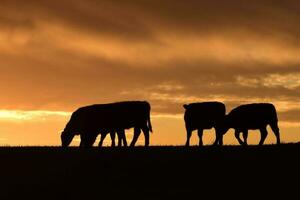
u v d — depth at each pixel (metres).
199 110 41.66
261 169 32.47
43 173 32.19
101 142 40.81
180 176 31.64
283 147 35.94
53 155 35.22
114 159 34.09
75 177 31.58
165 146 36.91
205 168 32.72
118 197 28.62
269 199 28.48
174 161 33.66
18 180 31.11
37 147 37.78
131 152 35.34
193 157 34.28
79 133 40.75
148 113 40.62
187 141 41.88
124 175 31.83
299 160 33.53
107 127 40.38
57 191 29.56
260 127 41.53
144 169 32.56
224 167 32.78
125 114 40.25
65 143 40.69
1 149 36.88
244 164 33.22
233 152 35.09
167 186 30.20
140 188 29.98
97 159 34.16
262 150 35.41
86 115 40.50
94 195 28.94
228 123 41.62
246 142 42.06
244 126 41.50
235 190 29.64
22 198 28.67
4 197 28.78
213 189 29.83
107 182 30.81
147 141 40.50
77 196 28.88
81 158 34.41
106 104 40.88
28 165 33.47
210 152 35.12
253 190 29.67
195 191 29.55
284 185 30.31
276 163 33.22
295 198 28.61
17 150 36.53
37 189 29.84
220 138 41.91
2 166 33.31
